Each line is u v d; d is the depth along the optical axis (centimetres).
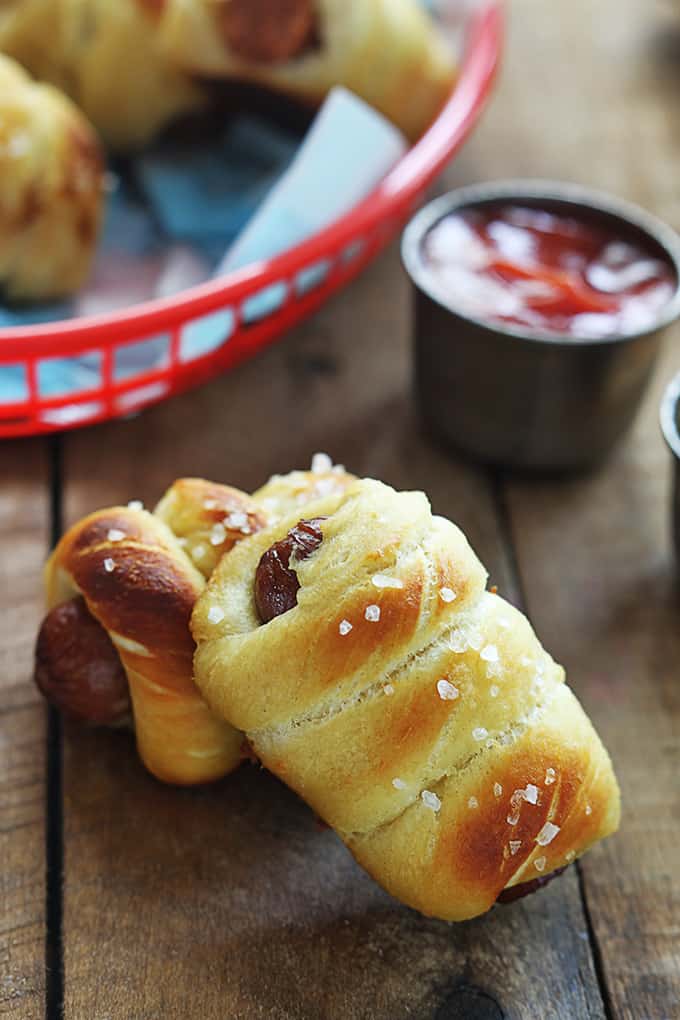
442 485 43
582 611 41
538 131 55
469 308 42
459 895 33
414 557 33
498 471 44
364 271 49
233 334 43
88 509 42
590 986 34
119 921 35
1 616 39
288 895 35
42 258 45
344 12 46
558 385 42
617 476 44
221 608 34
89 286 47
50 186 45
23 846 36
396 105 48
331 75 47
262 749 34
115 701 36
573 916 35
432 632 33
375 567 33
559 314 43
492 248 45
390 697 33
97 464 43
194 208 49
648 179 53
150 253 48
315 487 37
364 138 46
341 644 33
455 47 53
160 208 49
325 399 45
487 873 33
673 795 37
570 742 34
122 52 48
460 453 44
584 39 61
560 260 45
